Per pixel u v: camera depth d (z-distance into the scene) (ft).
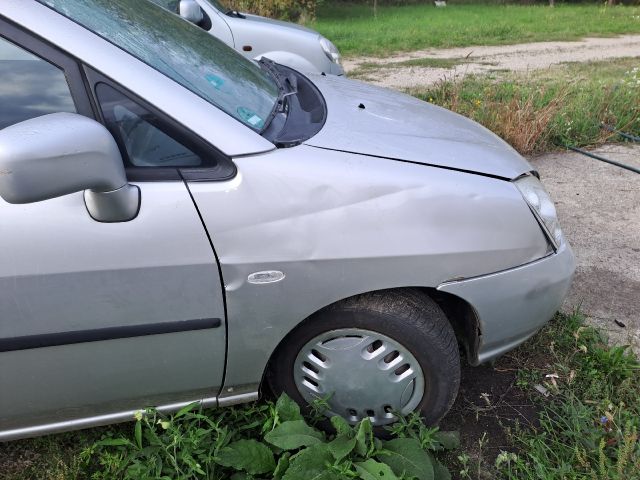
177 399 6.33
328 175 5.69
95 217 5.16
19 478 6.58
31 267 5.13
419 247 5.88
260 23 17.66
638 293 10.09
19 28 5.18
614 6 66.54
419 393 6.68
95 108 5.32
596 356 8.27
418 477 6.04
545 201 6.91
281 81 8.04
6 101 5.33
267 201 5.51
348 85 8.75
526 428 7.39
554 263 6.75
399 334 6.24
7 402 5.70
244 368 6.19
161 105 5.36
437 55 34.40
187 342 5.82
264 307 5.80
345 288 5.87
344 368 6.45
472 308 6.40
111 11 6.36
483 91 20.54
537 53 35.60
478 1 72.79
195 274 5.49
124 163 5.35
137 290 5.44
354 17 55.11
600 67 29.86
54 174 4.43
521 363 8.49
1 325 5.28
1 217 5.05
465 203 6.09
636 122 18.28
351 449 6.00
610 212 13.06
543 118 16.85
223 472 6.45
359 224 5.72
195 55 6.70
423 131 6.99
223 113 5.65
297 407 6.43
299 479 5.77
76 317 5.41
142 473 6.03
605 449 6.82
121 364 5.78
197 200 5.39
